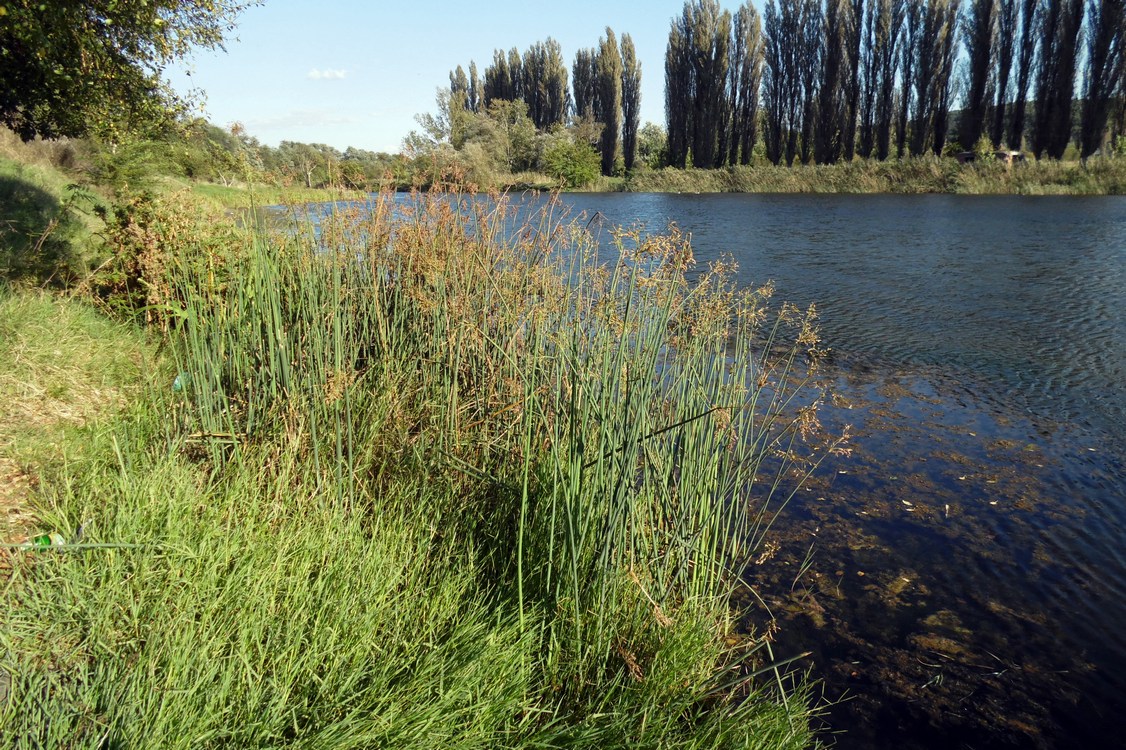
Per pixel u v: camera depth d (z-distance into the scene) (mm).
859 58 49906
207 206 6078
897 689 3389
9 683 2178
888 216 25781
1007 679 3465
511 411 3820
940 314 10734
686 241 3539
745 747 2691
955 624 3861
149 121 8867
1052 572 4328
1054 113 42531
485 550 3424
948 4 45906
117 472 3482
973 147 46594
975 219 23750
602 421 3055
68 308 5469
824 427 6492
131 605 2461
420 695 2340
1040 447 6070
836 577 4258
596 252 4262
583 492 3082
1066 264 14758
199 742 2025
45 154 16391
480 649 2592
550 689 2758
